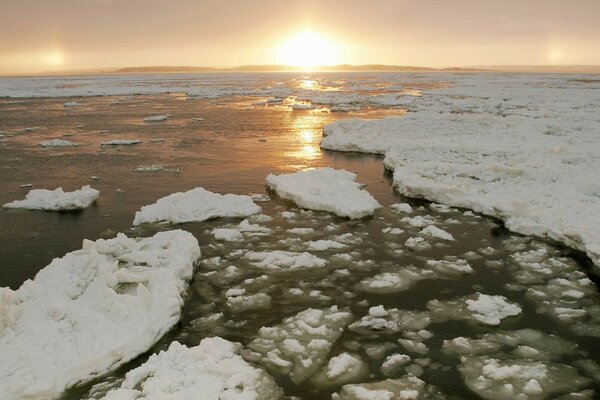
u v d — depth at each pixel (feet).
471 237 31.99
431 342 20.52
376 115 98.78
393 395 17.28
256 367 18.85
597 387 17.57
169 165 53.42
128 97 160.45
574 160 47.55
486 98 122.93
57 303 21.72
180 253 27.07
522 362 19.04
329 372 18.42
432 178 44.19
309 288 25.29
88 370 18.21
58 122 90.48
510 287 25.25
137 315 21.12
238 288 25.09
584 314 22.56
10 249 30.37
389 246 30.60
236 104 131.34
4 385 16.81
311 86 228.84
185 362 18.40
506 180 42.16
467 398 17.13
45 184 45.73
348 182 43.27
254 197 40.88
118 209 38.11
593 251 26.78
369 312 22.68
